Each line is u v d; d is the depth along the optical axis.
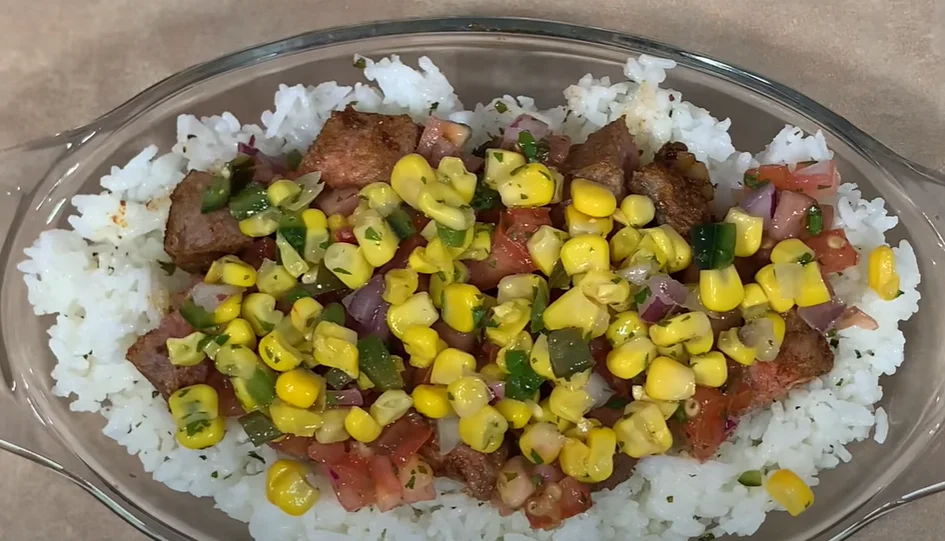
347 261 0.18
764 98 0.21
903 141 0.23
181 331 0.19
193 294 0.19
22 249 0.21
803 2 0.23
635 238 0.19
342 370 0.19
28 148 0.20
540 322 0.19
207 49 0.23
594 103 0.21
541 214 0.19
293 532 0.20
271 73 0.21
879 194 0.21
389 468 0.19
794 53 0.23
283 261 0.19
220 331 0.19
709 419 0.19
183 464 0.20
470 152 0.21
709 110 0.22
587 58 0.22
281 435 0.19
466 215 0.18
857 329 0.21
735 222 0.19
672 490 0.20
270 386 0.19
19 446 0.20
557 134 0.21
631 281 0.19
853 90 0.23
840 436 0.21
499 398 0.19
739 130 0.22
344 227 0.19
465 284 0.19
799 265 0.19
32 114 0.23
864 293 0.21
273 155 0.21
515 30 0.21
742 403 0.20
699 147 0.21
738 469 0.21
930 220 0.21
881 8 0.23
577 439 0.19
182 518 0.21
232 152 0.21
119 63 0.23
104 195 0.21
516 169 0.19
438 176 0.19
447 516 0.20
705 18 0.23
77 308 0.21
